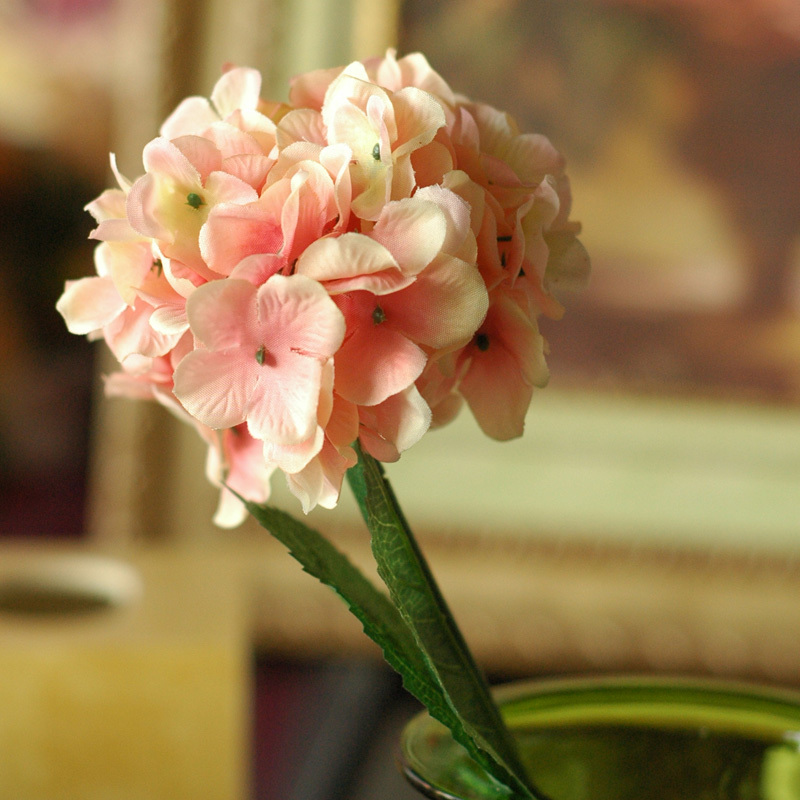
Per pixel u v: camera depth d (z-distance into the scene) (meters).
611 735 0.88
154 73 1.78
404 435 0.79
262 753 1.86
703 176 1.80
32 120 2.81
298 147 0.79
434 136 0.79
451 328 0.78
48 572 1.69
